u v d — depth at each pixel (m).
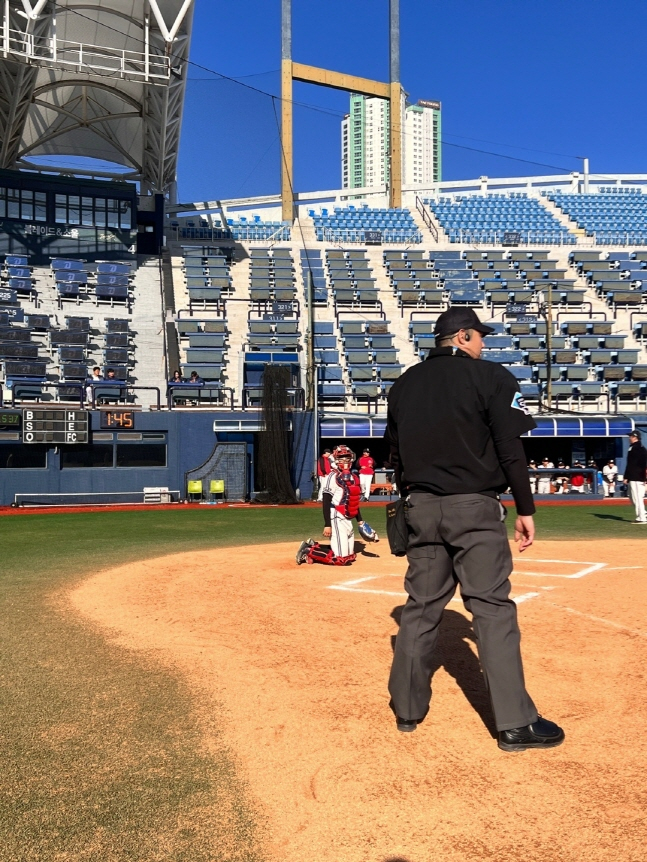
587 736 3.44
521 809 2.76
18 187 34.97
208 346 31.89
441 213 49.75
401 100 48.75
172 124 37.66
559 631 5.52
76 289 33.34
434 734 3.51
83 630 5.83
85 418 23.12
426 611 3.55
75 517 18.59
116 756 3.34
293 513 19.70
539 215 49.91
